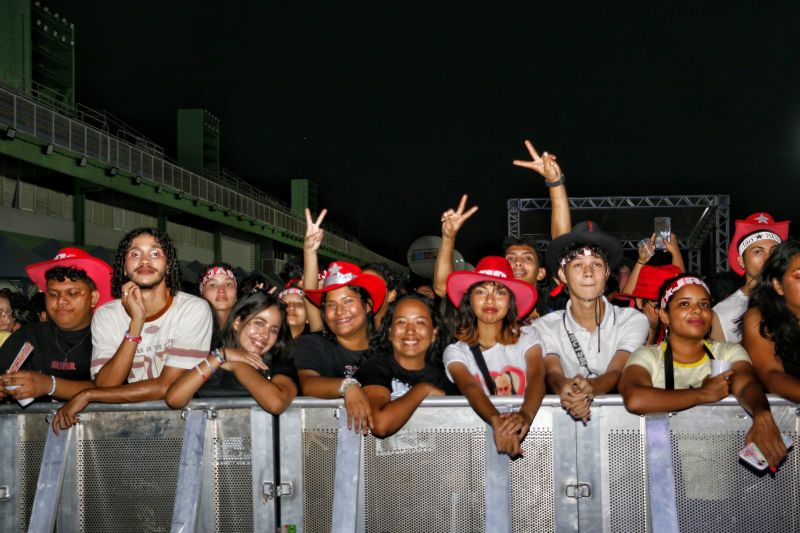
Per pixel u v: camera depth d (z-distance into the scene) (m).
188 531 3.33
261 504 3.48
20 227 27.75
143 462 3.57
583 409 3.33
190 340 3.86
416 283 13.19
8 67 31.50
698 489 3.35
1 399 3.79
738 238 5.26
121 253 3.98
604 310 4.15
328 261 63.03
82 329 4.14
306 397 3.49
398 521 3.45
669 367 3.56
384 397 3.60
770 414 3.19
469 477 3.42
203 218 43.31
